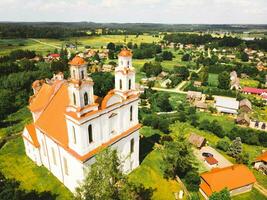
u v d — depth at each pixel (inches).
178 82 6422.2
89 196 1259.8
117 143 1936.5
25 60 6043.3
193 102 4948.3
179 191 2009.1
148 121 3425.2
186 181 2095.2
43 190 1943.9
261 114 4426.7
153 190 1995.6
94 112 1653.5
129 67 1923.0
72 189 1899.6
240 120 3897.6
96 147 1763.0
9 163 2290.8
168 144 2149.4
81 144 1635.1
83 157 1654.8
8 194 1537.9
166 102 4345.5
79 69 1534.2
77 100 1560.0
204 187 2014.0
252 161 2741.1
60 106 2022.6
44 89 2391.7
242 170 2124.8
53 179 2070.6
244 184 2041.1
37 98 2391.7
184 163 2133.4
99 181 1259.8
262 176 2400.3
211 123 3535.9
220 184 1984.5
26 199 1839.3
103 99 1797.5
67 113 1617.9
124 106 1924.2
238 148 2696.9
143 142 2800.2
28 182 2036.2
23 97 4033.0
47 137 1991.9
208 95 5236.2
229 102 4621.1
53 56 7854.3
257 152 2992.1
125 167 2095.2
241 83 6446.9
